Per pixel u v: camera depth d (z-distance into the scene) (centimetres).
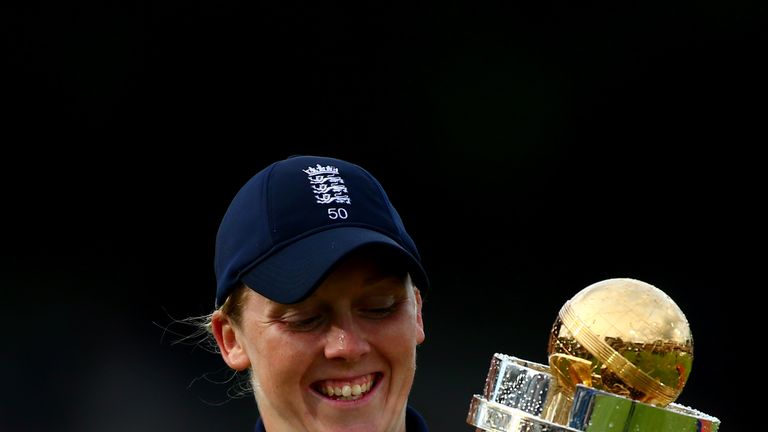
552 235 4050
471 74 4066
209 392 3481
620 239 4003
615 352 845
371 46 4094
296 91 4109
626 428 821
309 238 868
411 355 894
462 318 3944
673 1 3925
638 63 3978
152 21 4025
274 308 871
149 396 3519
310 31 4088
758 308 3884
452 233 4066
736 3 3875
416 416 961
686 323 864
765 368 3722
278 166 913
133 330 3838
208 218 4059
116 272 3959
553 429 838
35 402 3500
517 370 888
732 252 3919
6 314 3816
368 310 875
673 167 4006
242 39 4069
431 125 4103
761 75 3919
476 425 895
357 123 4106
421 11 4062
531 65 4038
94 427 3441
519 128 4072
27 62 4019
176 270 3997
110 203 4041
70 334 3759
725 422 3650
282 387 879
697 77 3962
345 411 873
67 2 3981
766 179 3944
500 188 4088
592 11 3959
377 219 894
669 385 850
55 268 3941
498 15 4006
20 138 4019
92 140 4053
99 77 4041
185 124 4078
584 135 4044
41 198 4003
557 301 3994
